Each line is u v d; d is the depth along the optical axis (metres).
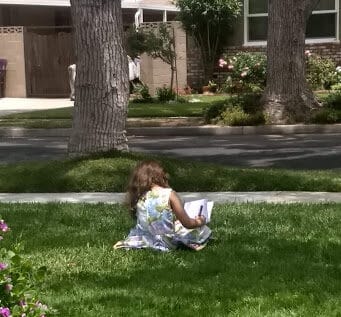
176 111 19.17
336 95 17.77
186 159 12.47
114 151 10.39
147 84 24.56
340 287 4.97
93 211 8.08
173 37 23.28
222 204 8.35
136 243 6.14
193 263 5.69
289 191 9.43
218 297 4.82
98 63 10.03
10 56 25.88
